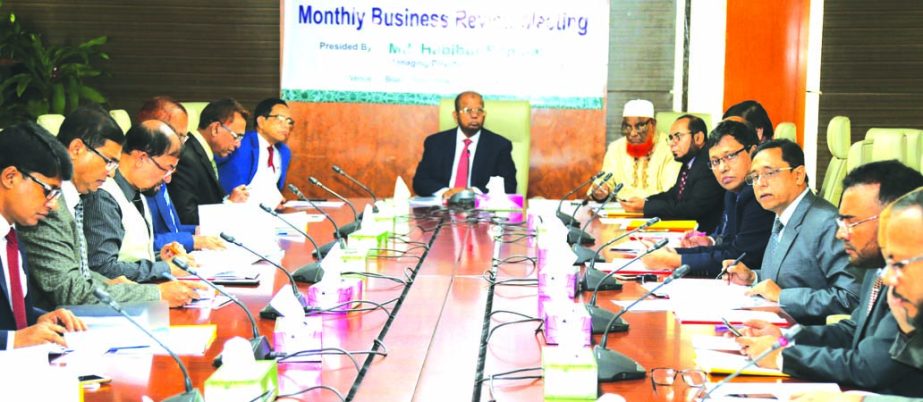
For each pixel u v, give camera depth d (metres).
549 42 6.98
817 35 7.31
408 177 7.14
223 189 5.23
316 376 2.32
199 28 7.22
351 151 7.12
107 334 2.51
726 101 7.37
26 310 2.84
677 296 3.07
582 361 2.16
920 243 1.91
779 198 3.30
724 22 7.25
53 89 6.84
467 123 5.90
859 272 3.06
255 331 2.54
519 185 6.16
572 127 7.05
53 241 2.98
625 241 4.19
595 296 2.94
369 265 3.69
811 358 2.33
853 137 7.40
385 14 7.00
